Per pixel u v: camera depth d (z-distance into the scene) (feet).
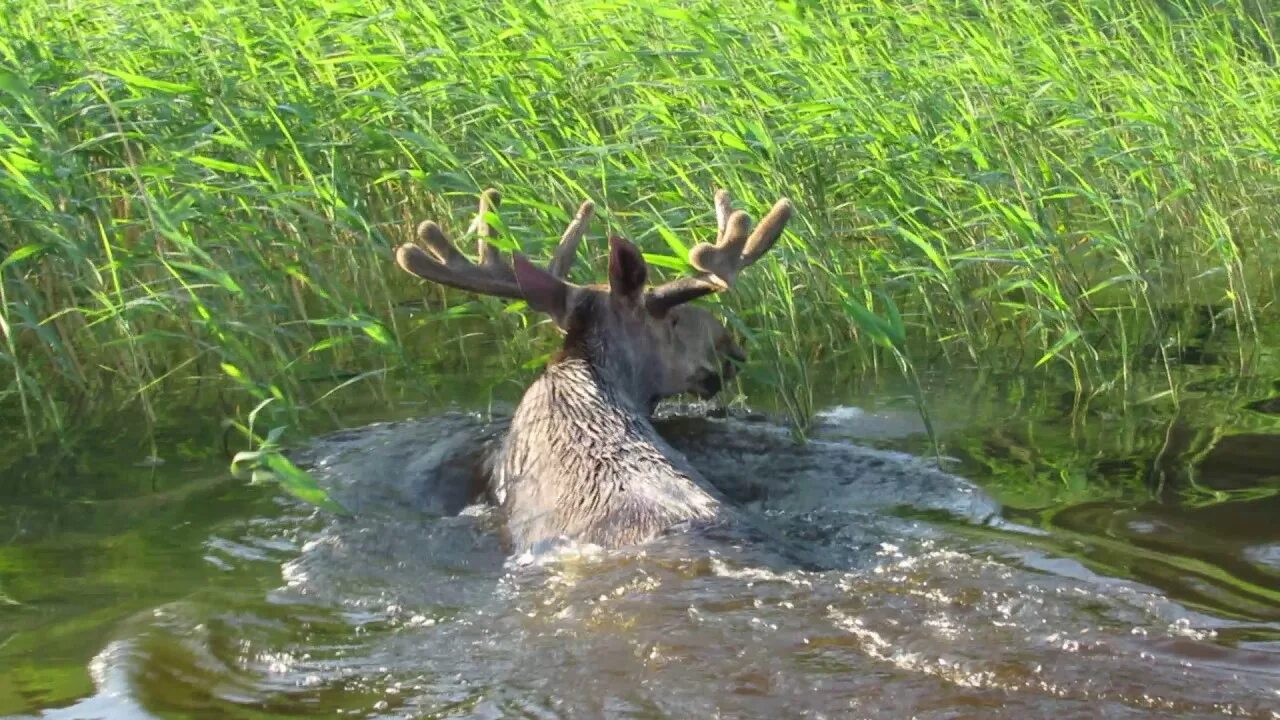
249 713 11.28
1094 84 29.07
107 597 14.21
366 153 24.25
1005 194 25.54
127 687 11.78
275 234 22.20
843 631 11.88
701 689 10.94
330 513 16.94
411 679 11.73
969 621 12.01
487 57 24.32
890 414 20.59
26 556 15.52
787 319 23.49
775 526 15.70
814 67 24.99
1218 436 18.92
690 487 15.66
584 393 17.40
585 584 13.56
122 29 24.27
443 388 22.44
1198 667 11.04
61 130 22.07
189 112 23.21
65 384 22.67
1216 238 25.32
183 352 24.26
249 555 15.47
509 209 23.15
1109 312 26.05
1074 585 12.94
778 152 22.95
